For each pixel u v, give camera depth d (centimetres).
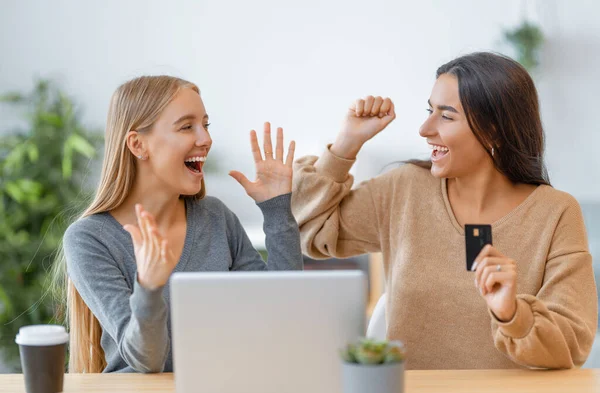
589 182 398
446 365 183
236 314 127
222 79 409
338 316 127
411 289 185
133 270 173
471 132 180
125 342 153
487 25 404
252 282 127
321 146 407
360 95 408
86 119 408
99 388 146
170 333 172
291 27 410
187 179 175
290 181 188
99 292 165
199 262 182
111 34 409
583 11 398
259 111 409
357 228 199
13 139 382
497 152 183
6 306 357
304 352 128
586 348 167
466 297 182
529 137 183
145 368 155
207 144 177
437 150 185
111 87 409
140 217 141
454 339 182
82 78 409
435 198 191
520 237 183
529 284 180
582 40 398
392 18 407
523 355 154
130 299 146
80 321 179
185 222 186
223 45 409
